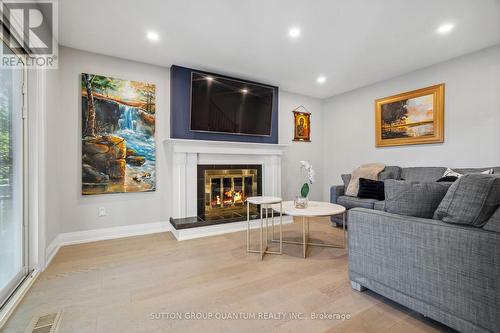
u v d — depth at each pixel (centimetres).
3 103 170
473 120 295
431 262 133
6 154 173
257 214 362
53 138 250
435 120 328
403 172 348
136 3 208
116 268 216
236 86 378
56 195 262
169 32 255
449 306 126
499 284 109
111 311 152
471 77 297
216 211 370
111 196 305
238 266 221
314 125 495
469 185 125
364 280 171
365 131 428
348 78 388
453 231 125
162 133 337
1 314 146
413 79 357
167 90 341
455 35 261
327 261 232
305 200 265
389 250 154
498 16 226
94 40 269
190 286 184
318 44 281
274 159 411
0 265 163
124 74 313
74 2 205
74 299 166
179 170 327
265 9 218
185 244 282
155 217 332
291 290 178
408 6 213
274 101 425
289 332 133
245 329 135
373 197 325
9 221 176
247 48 290
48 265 222
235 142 365
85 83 288
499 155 275
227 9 217
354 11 221
